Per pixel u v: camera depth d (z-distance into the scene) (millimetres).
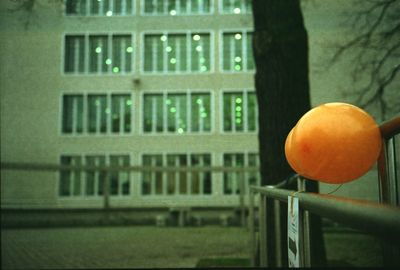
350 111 1604
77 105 22656
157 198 22312
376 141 1595
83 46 22016
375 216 745
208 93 23500
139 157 23188
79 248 8719
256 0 5492
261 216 4008
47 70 19672
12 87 6789
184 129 23438
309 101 5242
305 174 1749
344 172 1609
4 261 7348
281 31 5273
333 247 6555
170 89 23328
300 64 5270
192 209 16375
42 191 20438
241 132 23188
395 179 1889
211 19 23047
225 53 23375
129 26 22812
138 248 8594
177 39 23391
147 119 23500
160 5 23000
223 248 8406
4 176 19578
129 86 23109
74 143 22469
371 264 4738
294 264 1686
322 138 1556
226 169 13922
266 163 5336
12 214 13875
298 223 1572
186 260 7164
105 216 13891
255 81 5551
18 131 17828
